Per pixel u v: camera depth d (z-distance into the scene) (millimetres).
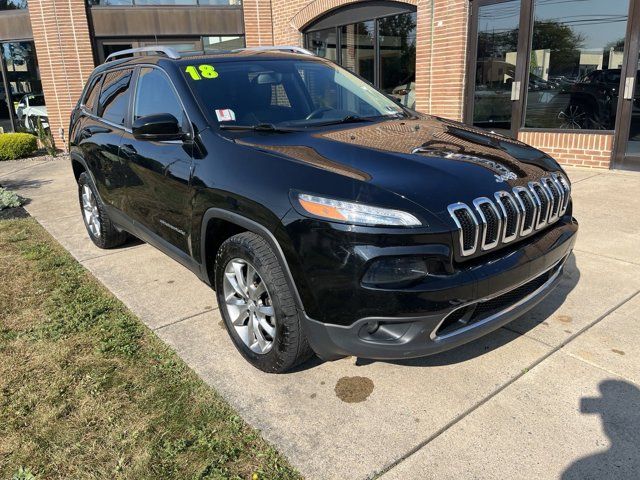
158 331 3557
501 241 2619
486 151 3080
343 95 4020
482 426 2529
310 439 2490
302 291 2561
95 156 4727
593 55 7543
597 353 3080
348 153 2816
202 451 2436
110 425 2629
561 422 2531
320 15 11953
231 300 3145
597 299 3740
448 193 2516
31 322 3730
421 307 2357
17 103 14258
